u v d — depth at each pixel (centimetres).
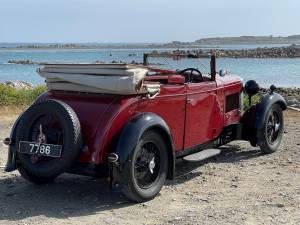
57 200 600
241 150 874
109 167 559
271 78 4081
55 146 561
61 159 555
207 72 746
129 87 571
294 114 1319
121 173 554
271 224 515
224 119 778
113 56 10075
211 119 738
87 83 586
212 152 715
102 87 579
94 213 553
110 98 588
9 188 650
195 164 777
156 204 584
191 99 683
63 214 549
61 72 611
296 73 4762
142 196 580
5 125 1153
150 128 581
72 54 12688
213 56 741
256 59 9069
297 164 775
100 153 561
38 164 576
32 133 589
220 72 802
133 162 560
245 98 1256
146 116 580
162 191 636
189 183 674
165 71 702
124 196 613
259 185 662
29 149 579
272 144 847
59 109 562
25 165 583
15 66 6544
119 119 574
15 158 609
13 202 591
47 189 645
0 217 538
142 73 582
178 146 667
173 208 569
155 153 600
